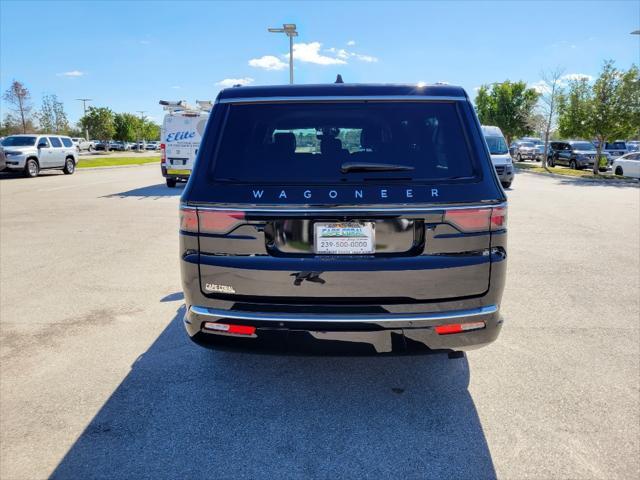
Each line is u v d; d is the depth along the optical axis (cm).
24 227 933
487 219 264
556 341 408
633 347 397
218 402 312
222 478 242
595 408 305
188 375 349
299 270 260
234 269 264
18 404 311
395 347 265
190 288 274
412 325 262
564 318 462
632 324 447
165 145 1711
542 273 619
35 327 439
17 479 242
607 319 460
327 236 262
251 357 377
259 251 263
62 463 254
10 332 428
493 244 267
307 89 282
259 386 333
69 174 2517
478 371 354
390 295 262
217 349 281
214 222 264
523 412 301
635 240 824
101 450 264
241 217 261
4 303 502
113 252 729
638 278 598
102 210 1165
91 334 423
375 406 308
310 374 350
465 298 267
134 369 358
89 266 647
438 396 320
